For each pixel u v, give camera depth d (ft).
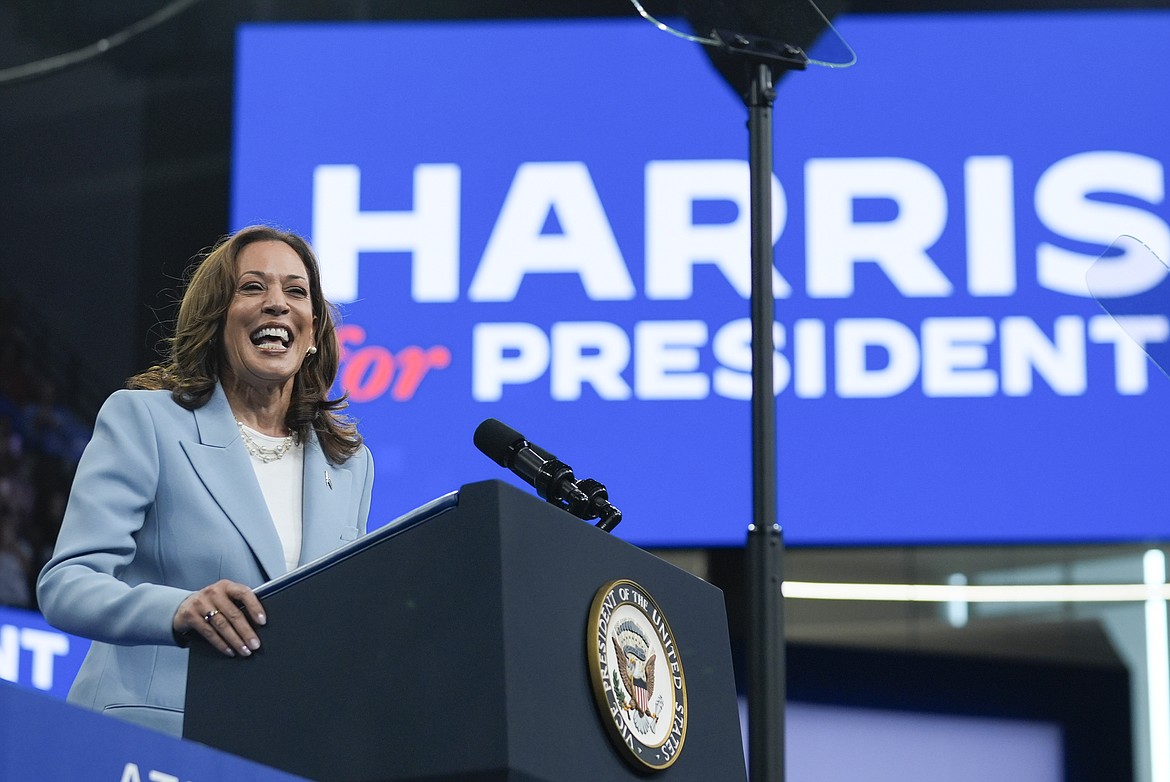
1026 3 55.31
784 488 50.26
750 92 19.77
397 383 51.37
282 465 17.01
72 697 15.44
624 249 52.13
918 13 53.83
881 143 52.39
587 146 53.01
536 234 52.39
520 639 10.82
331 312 18.01
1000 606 51.80
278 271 17.24
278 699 11.46
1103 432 49.93
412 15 56.90
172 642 12.91
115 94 58.95
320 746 11.12
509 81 53.67
